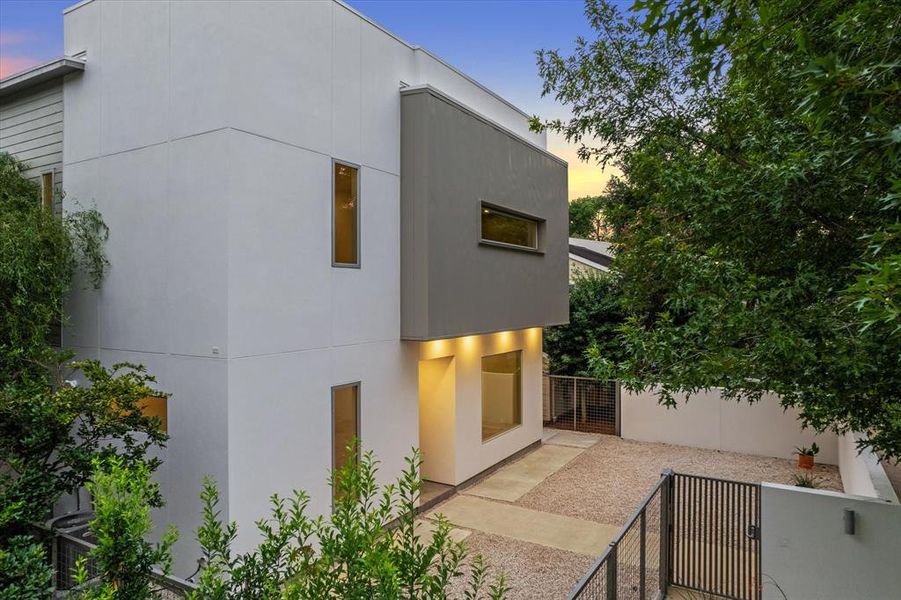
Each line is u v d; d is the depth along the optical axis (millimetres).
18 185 7930
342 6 7660
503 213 10758
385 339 8336
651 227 5727
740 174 4672
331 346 7406
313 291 7148
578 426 14641
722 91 5406
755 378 4504
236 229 6215
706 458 12031
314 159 7188
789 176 4027
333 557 2594
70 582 5262
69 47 7934
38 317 6766
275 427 6629
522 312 11125
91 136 7586
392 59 8586
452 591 6367
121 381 5895
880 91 2277
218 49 6238
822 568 5555
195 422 6383
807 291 4273
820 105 2445
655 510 6383
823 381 4211
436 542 2754
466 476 10172
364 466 2979
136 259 7043
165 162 6734
